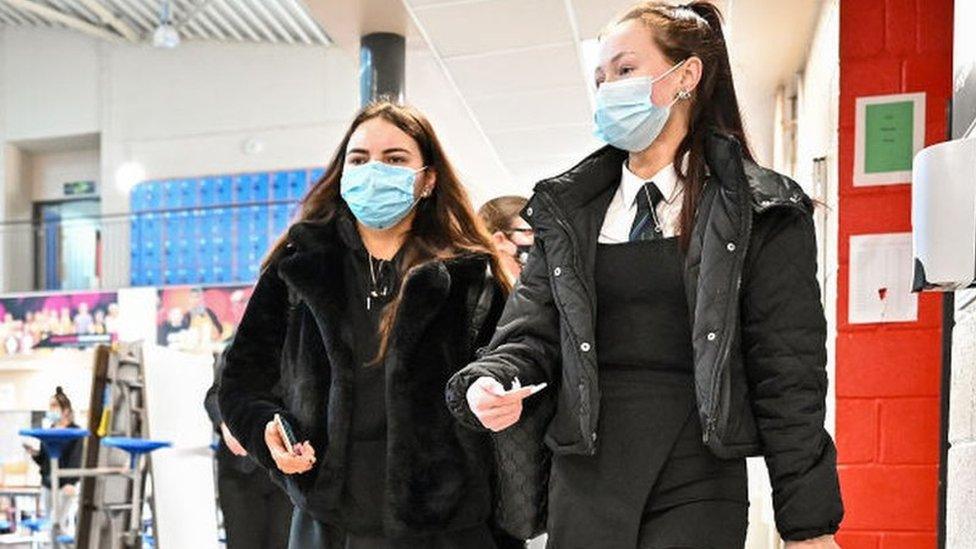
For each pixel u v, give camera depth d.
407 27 5.16
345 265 1.84
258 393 1.83
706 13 1.56
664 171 1.46
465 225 1.96
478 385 1.34
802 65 4.49
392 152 1.87
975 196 1.20
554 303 1.48
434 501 1.66
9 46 12.95
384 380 1.74
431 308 1.74
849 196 2.92
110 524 4.54
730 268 1.32
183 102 12.22
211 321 9.32
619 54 1.48
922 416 2.81
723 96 1.51
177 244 11.73
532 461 1.50
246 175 11.84
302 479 1.71
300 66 11.88
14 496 7.63
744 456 1.33
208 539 5.05
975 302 1.59
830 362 3.20
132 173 12.11
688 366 1.38
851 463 2.86
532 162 7.62
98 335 9.59
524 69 5.50
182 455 4.88
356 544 1.70
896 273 2.86
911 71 2.88
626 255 1.41
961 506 1.68
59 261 12.11
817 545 1.28
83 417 9.44
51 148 13.10
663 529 1.33
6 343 9.84
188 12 11.41
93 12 11.91
